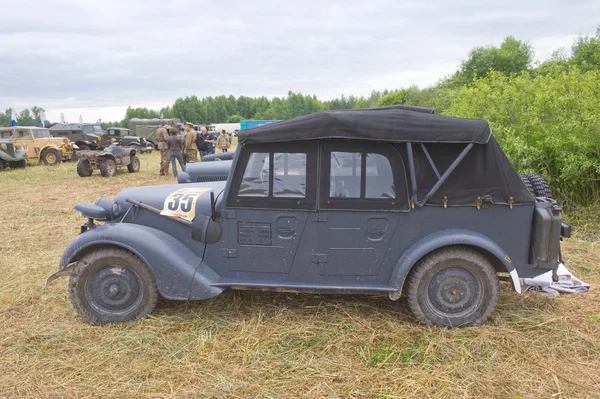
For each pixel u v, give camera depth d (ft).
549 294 12.72
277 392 8.93
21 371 9.77
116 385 9.22
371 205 10.94
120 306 11.81
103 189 37.68
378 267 11.25
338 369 9.64
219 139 58.29
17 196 34.27
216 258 11.71
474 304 11.22
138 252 11.32
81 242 11.47
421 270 11.00
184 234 12.09
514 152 22.58
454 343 10.52
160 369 9.74
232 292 13.48
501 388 8.93
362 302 12.77
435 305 11.24
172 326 11.53
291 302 12.84
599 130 21.04
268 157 11.11
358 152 10.91
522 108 25.34
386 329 11.28
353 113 10.63
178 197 12.21
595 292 13.33
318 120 10.57
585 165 20.42
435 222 10.96
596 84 24.20
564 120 22.30
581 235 19.12
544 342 10.52
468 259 10.91
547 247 10.73
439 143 10.78
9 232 22.44
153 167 57.21
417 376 9.34
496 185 10.77
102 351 10.47
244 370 9.64
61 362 10.03
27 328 11.66
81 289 11.70
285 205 11.11
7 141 52.95
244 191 11.28
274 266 11.47
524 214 10.91
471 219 10.94
